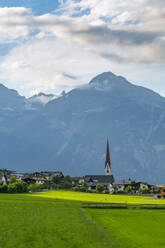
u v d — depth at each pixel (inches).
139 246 1941.4
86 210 3671.3
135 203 4675.2
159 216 3287.4
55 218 2938.0
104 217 3112.7
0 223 2610.7
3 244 1955.0
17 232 2274.9
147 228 2527.1
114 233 2292.1
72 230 2368.4
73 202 4594.0
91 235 2208.4
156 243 2020.2
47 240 2062.0
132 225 2657.5
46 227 2472.9
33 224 2593.5
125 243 2004.2
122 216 3228.3
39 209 3597.4
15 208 3617.1
